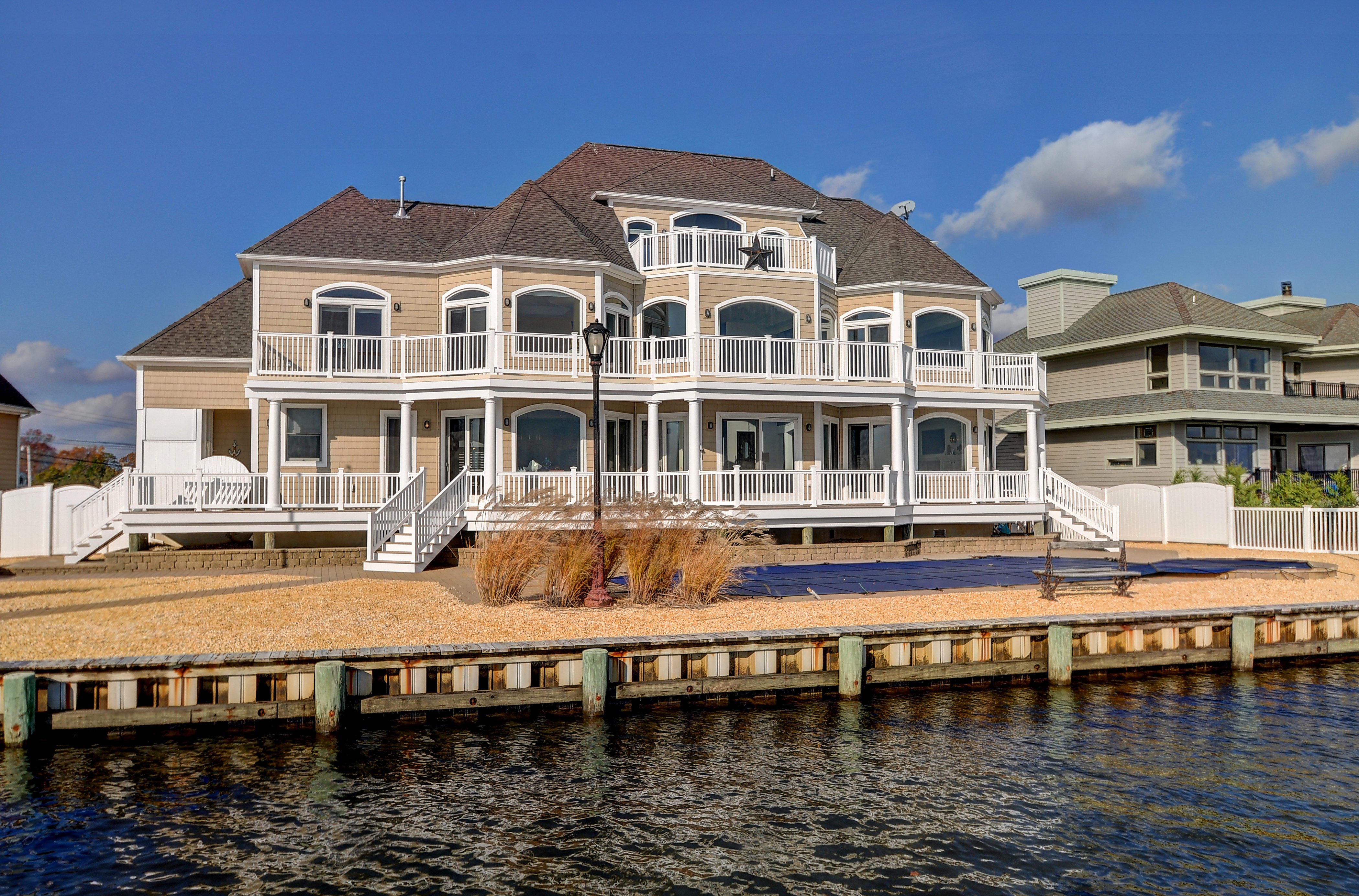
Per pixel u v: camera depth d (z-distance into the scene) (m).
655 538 16.02
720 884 7.40
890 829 8.47
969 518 26.06
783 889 7.32
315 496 22.03
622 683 12.37
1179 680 14.18
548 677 12.20
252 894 7.25
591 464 24.66
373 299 24.39
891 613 14.96
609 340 24.08
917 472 26.98
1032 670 13.95
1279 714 12.32
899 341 27.84
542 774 9.96
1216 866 7.78
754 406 25.88
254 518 21.05
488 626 13.70
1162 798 9.25
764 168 33.91
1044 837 8.30
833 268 28.06
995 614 14.98
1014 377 27.97
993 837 8.30
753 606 15.62
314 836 8.31
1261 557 24.45
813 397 24.25
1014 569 20.58
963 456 28.55
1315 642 15.45
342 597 15.77
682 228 25.95
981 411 28.52
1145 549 27.25
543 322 24.23
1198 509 27.95
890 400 24.97
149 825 8.59
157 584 17.44
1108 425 34.31
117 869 7.68
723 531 16.59
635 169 30.78
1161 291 36.66
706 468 25.31
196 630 13.07
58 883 7.43
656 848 8.05
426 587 17.23
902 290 27.92
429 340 23.70
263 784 9.64
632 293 26.23
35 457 74.75
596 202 28.11
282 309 23.70
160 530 20.48
